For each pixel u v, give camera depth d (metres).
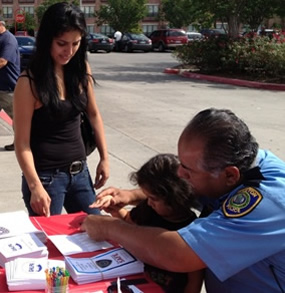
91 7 55.62
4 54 6.58
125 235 2.15
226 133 1.81
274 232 1.83
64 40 2.72
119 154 6.80
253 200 1.86
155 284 2.02
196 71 17.80
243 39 16.88
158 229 2.03
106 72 18.05
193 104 10.99
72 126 3.02
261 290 1.95
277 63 15.23
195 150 1.84
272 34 17.55
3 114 9.12
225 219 1.88
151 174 2.22
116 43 34.69
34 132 2.93
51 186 3.00
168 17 49.44
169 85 14.46
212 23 19.50
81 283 2.01
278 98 12.30
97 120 3.24
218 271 1.87
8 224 2.46
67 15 2.70
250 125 8.80
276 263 1.90
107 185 5.56
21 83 2.79
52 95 2.82
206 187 1.93
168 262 1.92
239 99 11.97
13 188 5.44
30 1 58.41
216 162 1.82
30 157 2.83
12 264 2.03
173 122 8.94
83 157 3.14
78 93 2.97
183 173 1.96
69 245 2.33
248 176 1.91
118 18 45.34
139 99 11.49
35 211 2.84
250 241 1.84
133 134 7.98
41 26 2.76
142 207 2.48
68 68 2.93
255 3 17.97
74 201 3.17
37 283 1.92
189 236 1.89
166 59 26.47
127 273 2.08
